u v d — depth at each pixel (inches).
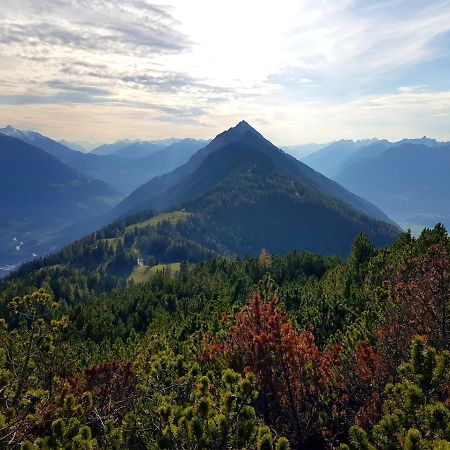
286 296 1644.9
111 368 636.1
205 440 334.3
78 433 341.4
